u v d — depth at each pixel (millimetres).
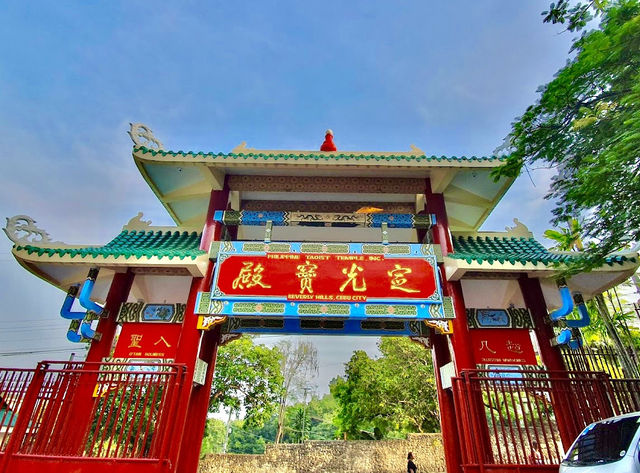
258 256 9883
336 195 11555
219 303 9266
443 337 10938
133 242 11086
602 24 6926
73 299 10383
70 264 9672
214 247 10055
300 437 45062
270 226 10438
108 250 9734
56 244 10156
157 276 11578
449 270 9578
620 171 6832
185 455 9383
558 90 7156
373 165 10188
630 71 6871
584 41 6988
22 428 7535
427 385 28328
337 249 9961
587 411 7871
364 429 39719
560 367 9391
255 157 10336
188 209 12711
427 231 11008
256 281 9508
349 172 10961
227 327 11375
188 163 10320
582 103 7613
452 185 11367
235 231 11727
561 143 7910
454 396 8211
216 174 10789
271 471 27000
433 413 28312
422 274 9602
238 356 28000
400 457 27344
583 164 7859
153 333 10125
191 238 11391
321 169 10664
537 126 7863
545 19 7508
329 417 61438
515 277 10586
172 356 9812
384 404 29266
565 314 9102
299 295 9305
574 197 7496
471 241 11539
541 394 8062
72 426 8148
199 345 9164
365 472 26828
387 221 10680
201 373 9805
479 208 12383
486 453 7797
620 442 5973
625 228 7621
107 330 9953
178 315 10320
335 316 9094
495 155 10312
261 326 11414
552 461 7336
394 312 9125
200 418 9914
